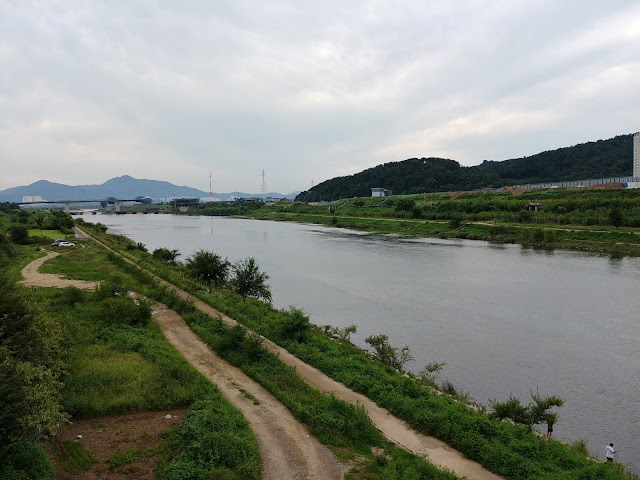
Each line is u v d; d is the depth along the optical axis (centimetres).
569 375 2955
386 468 1570
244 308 3953
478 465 1705
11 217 13338
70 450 1594
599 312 4291
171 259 7156
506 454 1711
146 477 1453
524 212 11312
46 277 5081
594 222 9881
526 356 3266
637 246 7831
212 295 4525
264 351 2723
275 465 1566
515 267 6700
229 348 2781
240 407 2022
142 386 2139
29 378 1493
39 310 2264
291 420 1922
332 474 1527
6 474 1284
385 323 4056
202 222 19825
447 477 1525
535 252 8181
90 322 3116
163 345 2825
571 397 2662
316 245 9919
